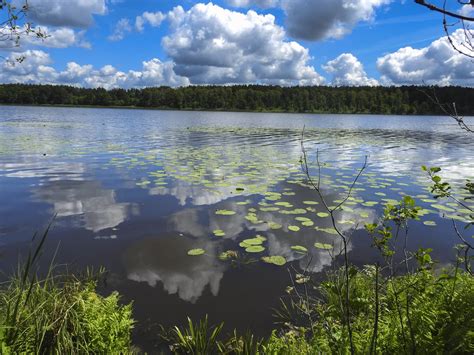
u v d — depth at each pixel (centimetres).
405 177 1008
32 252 499
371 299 303
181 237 567
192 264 482
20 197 745
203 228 606
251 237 571
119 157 1258
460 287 295
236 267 476
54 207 689
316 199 776
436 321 258
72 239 550
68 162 1138
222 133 2370
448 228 619
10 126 2556
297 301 398
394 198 789
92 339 280
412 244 552
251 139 1991
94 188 830
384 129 3250
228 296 409
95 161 1169
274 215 673
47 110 6378
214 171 1041
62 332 272
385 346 253
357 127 3512
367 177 1002
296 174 1023
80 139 1830
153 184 877
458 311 256
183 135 2183
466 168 1152
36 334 272
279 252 520
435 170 251
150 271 461
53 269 455
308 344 301
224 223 629
